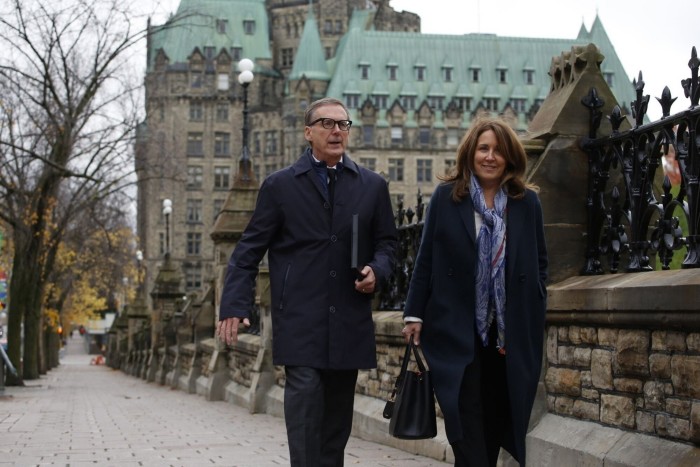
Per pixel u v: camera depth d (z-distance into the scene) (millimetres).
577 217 7488
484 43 117625
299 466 5516
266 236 5805
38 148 37969
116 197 43375
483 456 5141
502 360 5305
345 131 5820
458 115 114812
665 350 5691
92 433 12484
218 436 11648
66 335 126188
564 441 6664
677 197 5984
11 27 31250
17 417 16172
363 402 10719
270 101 125312
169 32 122812
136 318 53500
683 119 5879
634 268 6531
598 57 7684
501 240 5207
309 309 5660
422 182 114125
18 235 33062
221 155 122812
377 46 116312
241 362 19047
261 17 126750
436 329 5254
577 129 7543
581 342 6727
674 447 5547
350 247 5738
